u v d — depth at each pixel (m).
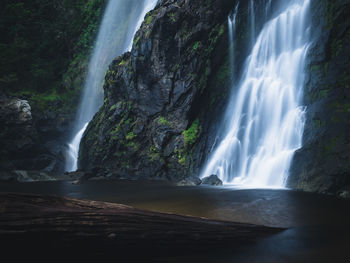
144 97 20.44
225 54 20.47
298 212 7.38
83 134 25.06
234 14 20.61
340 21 14.42
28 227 3.30
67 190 13.40
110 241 3.78
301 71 15.70
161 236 4.12
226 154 17.59
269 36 18.55
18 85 28.81
